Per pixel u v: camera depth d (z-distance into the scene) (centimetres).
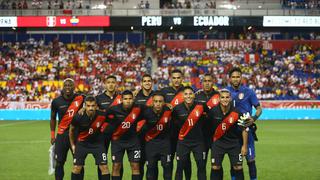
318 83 3816
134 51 4206
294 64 4066
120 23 3750
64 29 4109
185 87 862
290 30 4388
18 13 3791
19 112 3347
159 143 870
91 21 3756
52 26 3750
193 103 861
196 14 3747
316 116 3391
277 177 1076
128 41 4384
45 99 3566
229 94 835
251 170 898
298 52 4222
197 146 864
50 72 3909
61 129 927
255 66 4025
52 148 944
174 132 909
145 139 890
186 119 856
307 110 3381
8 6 4059
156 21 3744
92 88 3684
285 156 1452
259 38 4391
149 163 873
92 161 1337
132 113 854
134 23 3756
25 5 4025
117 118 855
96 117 842
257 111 900
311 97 3656
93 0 4156
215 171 852
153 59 4116
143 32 4372
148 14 3775
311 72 3981
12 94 3581
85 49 4216
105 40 4375
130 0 4169
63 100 932
